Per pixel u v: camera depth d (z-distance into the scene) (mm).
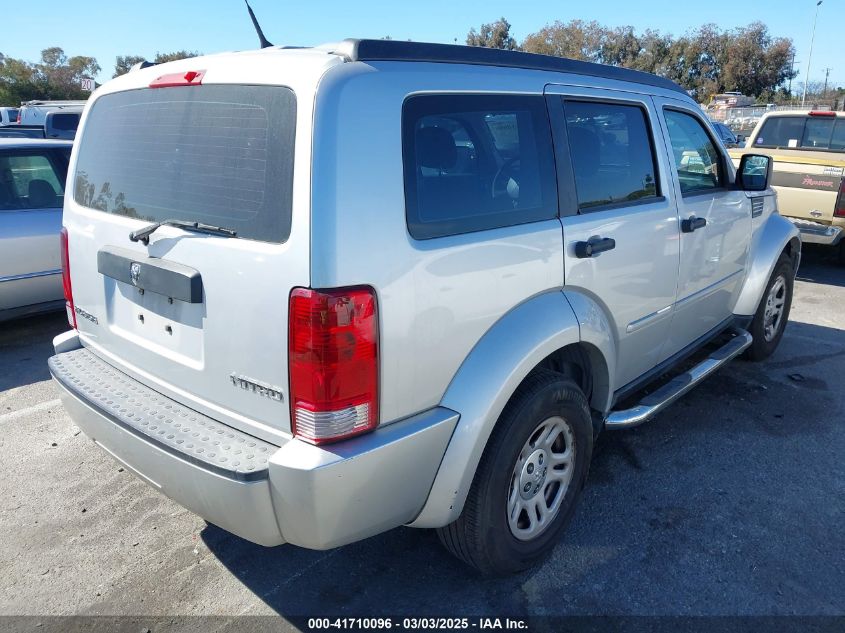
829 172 7871
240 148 2199
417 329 2205
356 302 2021
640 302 3346
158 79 2588
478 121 2494
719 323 4555
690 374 3840
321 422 2047
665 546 3051
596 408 3248
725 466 3740
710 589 2779
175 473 2266
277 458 2047
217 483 2125
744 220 4414
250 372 2195
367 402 2109
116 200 2756
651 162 3463
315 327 1982
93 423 2633
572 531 3166
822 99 60500
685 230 3621
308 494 2021
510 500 2701
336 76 2057
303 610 2689
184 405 2523
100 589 2809
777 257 4754
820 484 3561
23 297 5863
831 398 4625
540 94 2809
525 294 2602
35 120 21156
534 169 2715
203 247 2250
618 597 2738
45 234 5883
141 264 2500
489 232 2453
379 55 2203
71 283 3125
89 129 3020
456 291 2312
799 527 3189
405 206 2174
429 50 2379
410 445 2213
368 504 2172
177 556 3020
